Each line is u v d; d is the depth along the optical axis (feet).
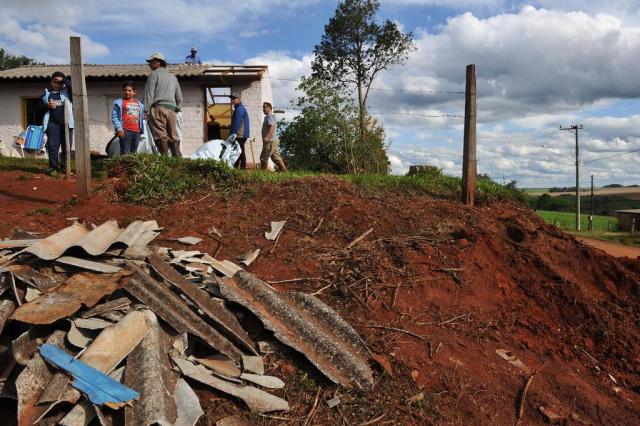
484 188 25.82
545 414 12.09
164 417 8.63
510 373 13.39
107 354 9.53
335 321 13.16
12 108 50.85
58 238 12.67
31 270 11.38
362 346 12.76
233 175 21.77
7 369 9.61
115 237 13.74
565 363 14.35
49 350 9.37
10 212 18.53
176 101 26.50
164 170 21.02
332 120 54.65
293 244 17.34
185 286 12.24
